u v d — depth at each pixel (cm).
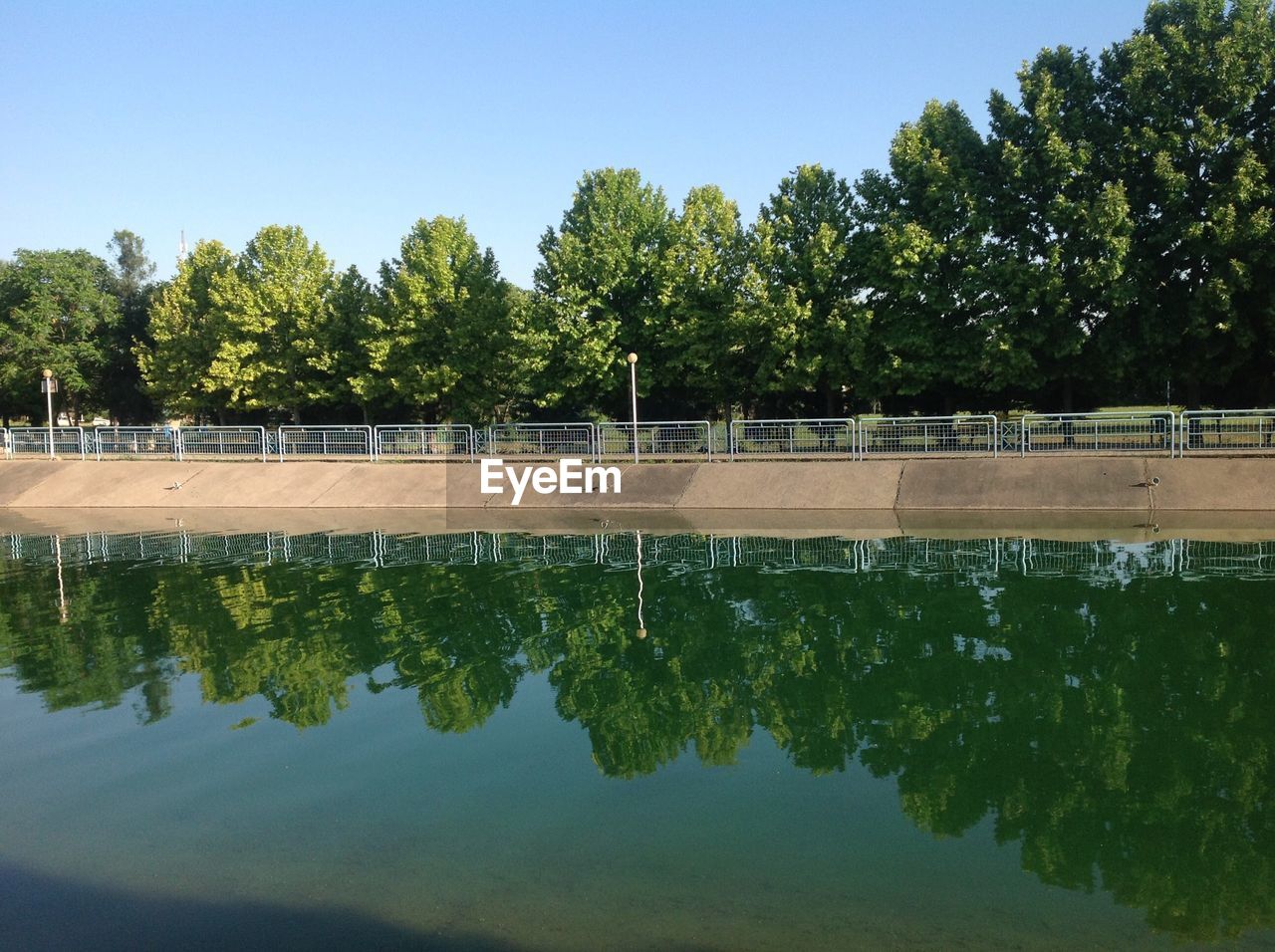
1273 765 624
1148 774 617
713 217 2742
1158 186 2111
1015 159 2206
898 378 2447
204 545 1730
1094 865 505
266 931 456
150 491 2477
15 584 1380
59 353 3906
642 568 1365
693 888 487
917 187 2427
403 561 1488
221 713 781
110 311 4119
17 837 563
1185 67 2069
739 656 903
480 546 1620
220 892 494
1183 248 2108
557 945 437
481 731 725
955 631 960
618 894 482
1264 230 1909
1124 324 2184
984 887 484
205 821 579
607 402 3056
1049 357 2314
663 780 625
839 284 2519
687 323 2641
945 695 777
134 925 465
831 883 490
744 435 2234
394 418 3625
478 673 873
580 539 1672
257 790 623
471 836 549
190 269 3791
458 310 3089
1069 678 806
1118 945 430
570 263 2764
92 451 2866
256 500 2359
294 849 538
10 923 469
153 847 546
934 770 633
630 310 2811
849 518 1809
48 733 744
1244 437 1842
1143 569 1223
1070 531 1551
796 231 2567
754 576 1279
